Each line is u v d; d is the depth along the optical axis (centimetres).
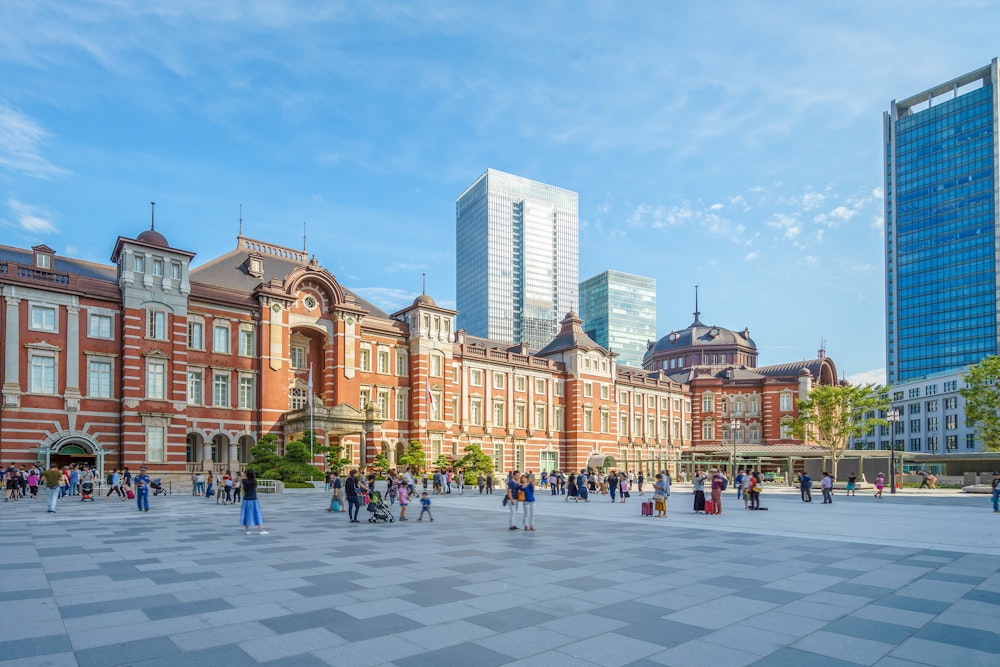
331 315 6406
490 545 2117
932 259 17438
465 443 7494
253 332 5881
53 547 2023
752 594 1394
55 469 3322
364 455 6359
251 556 1852
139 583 1455
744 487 4338
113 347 5100
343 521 2925
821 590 1440
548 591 1400
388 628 1100
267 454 5166
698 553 1978
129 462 4978
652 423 10181
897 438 14150
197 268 5978
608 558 1859
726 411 10588
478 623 1138
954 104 17538
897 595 1396
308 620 1145
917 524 2923
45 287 4803
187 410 5388
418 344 7056
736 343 11588
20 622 1123
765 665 941
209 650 976
